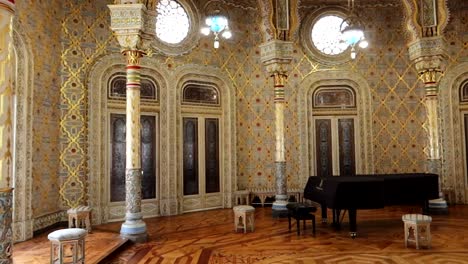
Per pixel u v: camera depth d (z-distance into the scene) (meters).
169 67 10.15
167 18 10.30
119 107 9.49
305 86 11.50
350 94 11.66
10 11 2.96
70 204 8.59
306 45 11.55
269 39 9.64
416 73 11.47
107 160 9.22
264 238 7.35
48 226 7.98
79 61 8.87
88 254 5.96
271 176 11.38
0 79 2.87
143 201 9.66
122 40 7.25
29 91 7.31
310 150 11.46
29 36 7.30
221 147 11.17
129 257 6.16
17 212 7.07
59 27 8.61
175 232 7.95
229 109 11.12
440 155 10.16
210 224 8.76
